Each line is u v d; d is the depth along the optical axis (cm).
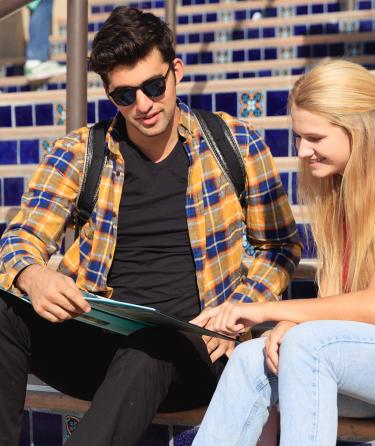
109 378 223
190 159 258
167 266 258
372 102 229
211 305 254
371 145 229
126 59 241
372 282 226
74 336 253
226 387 222
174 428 282
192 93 446
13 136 453
